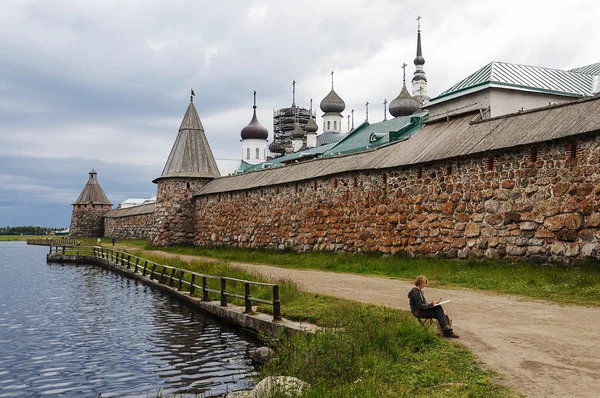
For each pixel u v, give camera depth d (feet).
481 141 73.67
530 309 43.50
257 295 57.26
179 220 160.15
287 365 32.76
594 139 59.16
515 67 97.96
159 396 34.35
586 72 110.63
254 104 320.29
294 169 120.26
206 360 43.32
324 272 77.97
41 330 59.41
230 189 138.62
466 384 26.27
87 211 294.66
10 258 198.49
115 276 119.65
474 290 54.70
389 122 175.52
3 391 38.50
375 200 90.79
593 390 24.50
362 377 28.07
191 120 171.32
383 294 53.72
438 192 78.79
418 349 32.42
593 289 48.75
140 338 53.21
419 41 273.33
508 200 68.39
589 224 58.95
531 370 27.61
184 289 77.51
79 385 39.19
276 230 119.03
